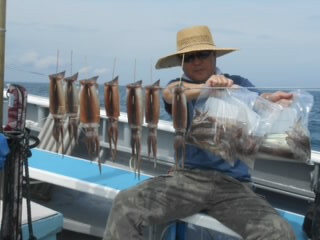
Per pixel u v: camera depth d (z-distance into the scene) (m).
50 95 1.67
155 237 1.77
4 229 1.51
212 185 1.70
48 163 2.39
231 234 1.62
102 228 2.20
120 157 2.98
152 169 2.88
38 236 1.71
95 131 1.69
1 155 1.45
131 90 1.64
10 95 1.49
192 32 1.86
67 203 2.53
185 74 1.89
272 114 1.69
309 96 1.72
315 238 1.56
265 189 2.44
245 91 1.71
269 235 1.48
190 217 1.70
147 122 1.65
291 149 1.65
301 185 2.37
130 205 1.64
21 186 1.53
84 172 2.25
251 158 1.66
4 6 1.49
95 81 1.67
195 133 1.68
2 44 1.51
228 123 1.64
